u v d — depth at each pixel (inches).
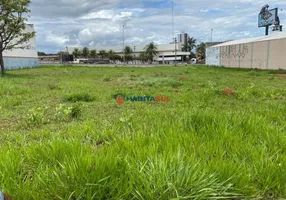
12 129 143.9
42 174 67.3
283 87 363.3
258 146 89.7
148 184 58.8
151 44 3080.7
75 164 66.3
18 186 63.1
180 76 649.6
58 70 992.2
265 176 70.5
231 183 64.6
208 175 64.6
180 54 3228.3
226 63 1338.6
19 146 105.0
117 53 3408.0
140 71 962.1
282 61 852.6
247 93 269.1
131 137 105.9
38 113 157.9
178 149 76.8
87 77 602.9
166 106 210.7
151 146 84.4
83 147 88.9
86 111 191.3
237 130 108.5
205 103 216.2
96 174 62.1
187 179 60.4
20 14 585.9
